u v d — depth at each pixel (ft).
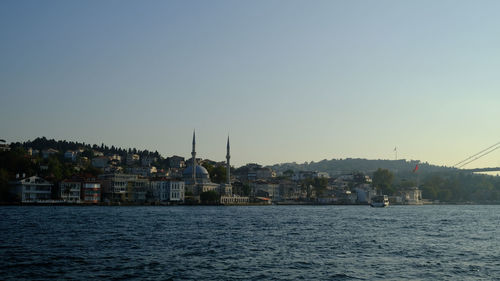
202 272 223.71
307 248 305.12
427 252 291.79
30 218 526.16
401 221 598.75
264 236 375.66
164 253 276.21
